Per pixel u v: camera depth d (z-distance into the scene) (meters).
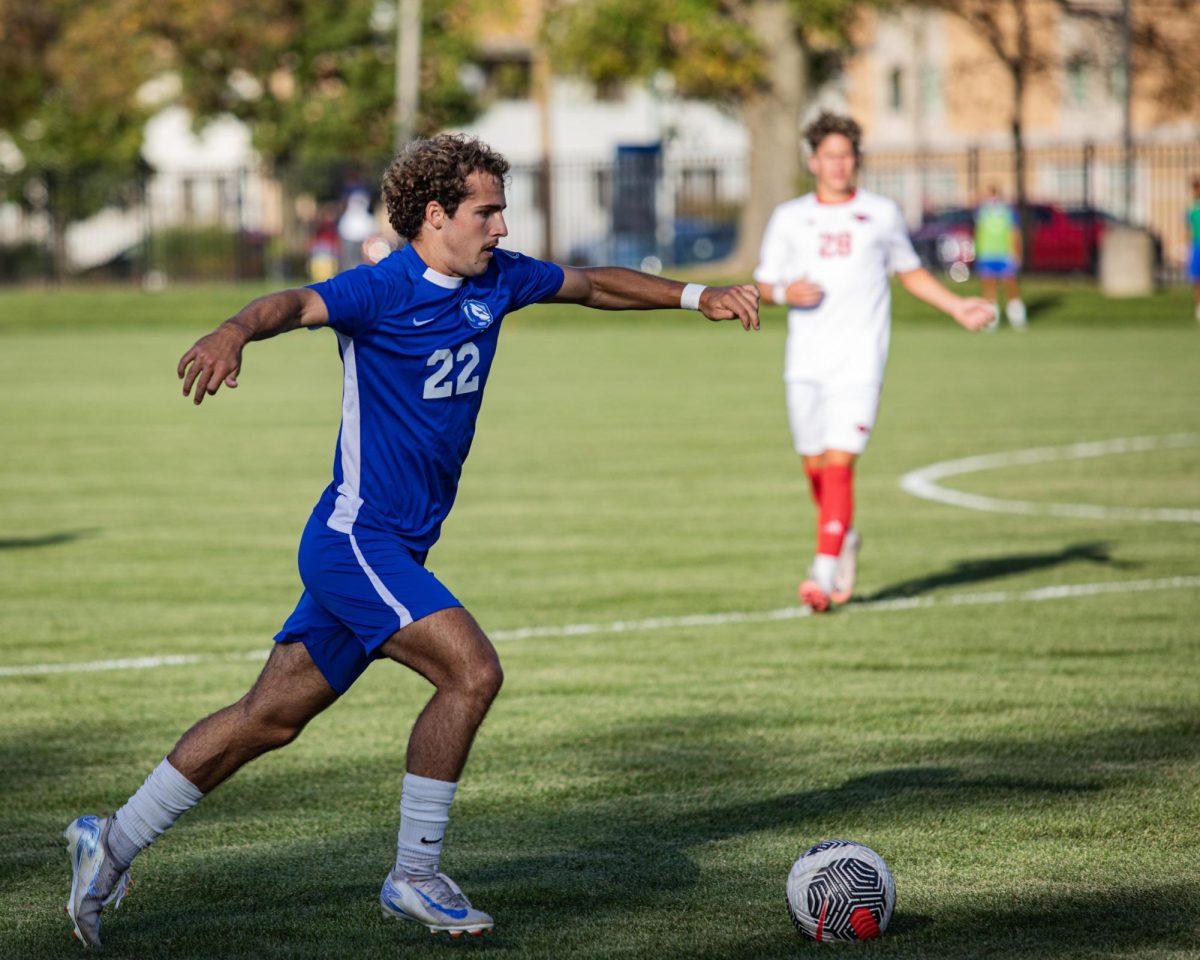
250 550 38.62
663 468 52.50
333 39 181.62
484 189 15.37
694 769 21.36
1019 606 32.00
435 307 15.43
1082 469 51.56
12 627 30.59
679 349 104.06
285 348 108.75
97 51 171.88
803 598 30.53
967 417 65.38
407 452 15.58
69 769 21.62
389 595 15.23
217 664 27.69
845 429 30.88
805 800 19.95
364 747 22.67
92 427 64.44
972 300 31.33
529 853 18.11
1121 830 18.64
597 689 25.73
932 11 159.75
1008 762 21.50
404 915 15.32
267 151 185.62
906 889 16.78
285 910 16.42
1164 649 28.23
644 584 34.53
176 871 17.62
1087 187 141.50
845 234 31.05
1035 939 15.37
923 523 42.19
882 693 25.34
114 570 36.19
